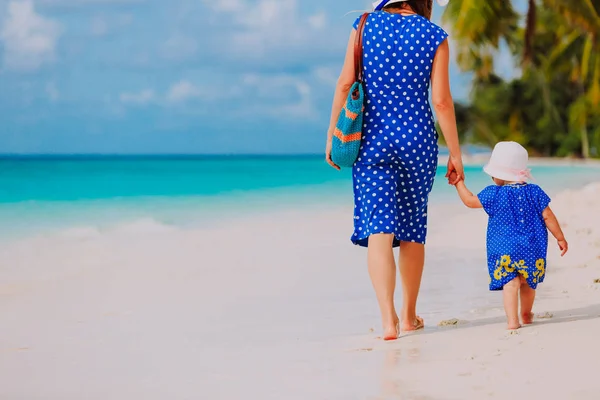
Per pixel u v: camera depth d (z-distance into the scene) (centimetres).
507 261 491
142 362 443
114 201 1653
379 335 493
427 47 478
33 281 752
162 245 1016
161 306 629
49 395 379
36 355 466
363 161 490
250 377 396
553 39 4641
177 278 766
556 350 407
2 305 637
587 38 4212
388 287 476
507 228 497
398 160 488
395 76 480
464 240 1001
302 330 523
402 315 512
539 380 352
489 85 5578
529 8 2956
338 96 503
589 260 761
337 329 524
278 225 1240
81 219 1312
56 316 593
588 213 1219
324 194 1886
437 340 457
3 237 1087
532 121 5641
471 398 333
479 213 1353
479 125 5625
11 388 392
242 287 711
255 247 990
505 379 357
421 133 484
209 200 1705
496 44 2770
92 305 637
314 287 704
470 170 3512
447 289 666
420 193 501
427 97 491
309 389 366
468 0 2662
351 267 820
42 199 1678
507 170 508
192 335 516
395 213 489
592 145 5566
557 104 5578
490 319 529
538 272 489
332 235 1108
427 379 368
